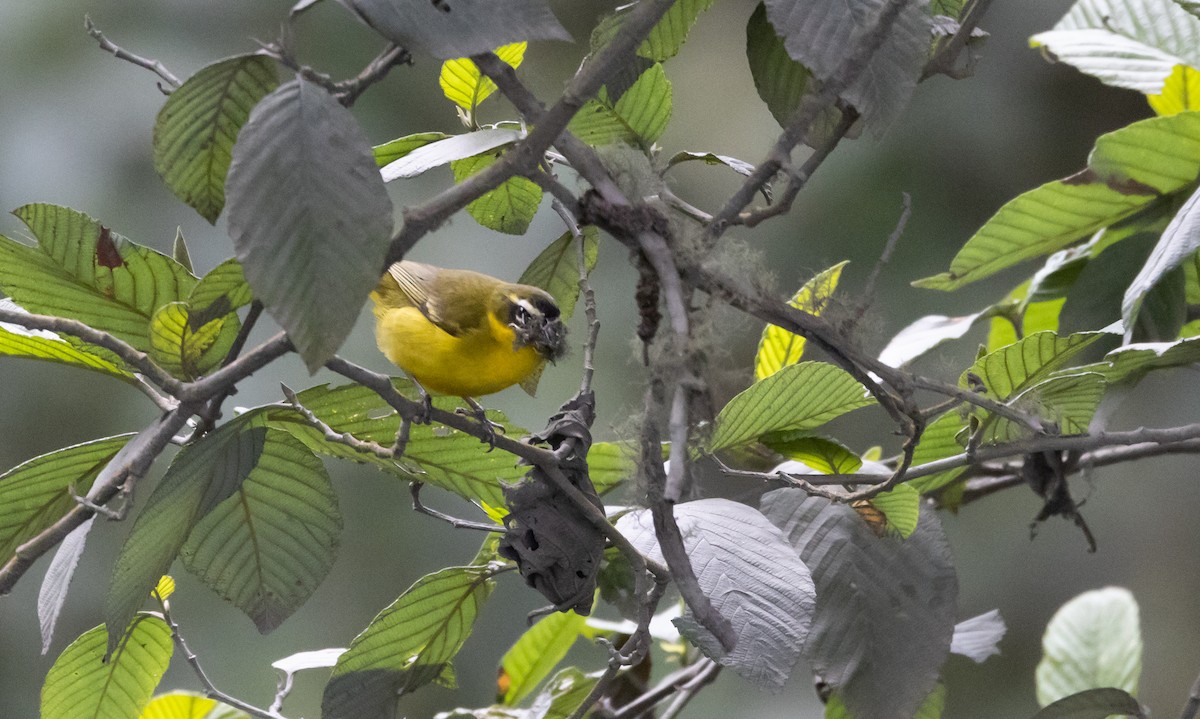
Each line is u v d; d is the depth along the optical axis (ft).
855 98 14.30
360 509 42.55
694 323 14.85
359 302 11.89
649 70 18.26
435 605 19.31
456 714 21.54
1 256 16.15
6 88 42.96
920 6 14.52
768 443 20.44
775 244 44.60
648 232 14.51
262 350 14.69
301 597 17.83
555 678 22.12
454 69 18.83
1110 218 22.24
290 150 12.02
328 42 44.32
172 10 44.39
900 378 15.80
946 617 19.51
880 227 44.65
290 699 40.86
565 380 41.29
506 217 20.62
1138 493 46.03
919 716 22.31
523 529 15.44
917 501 19.54
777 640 15.30
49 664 41.50
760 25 17.47
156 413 43.60
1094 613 26.30
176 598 41.65
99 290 16.62
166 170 15.08
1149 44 23.71
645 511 17.31
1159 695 44.88
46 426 42.88
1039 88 46.03
